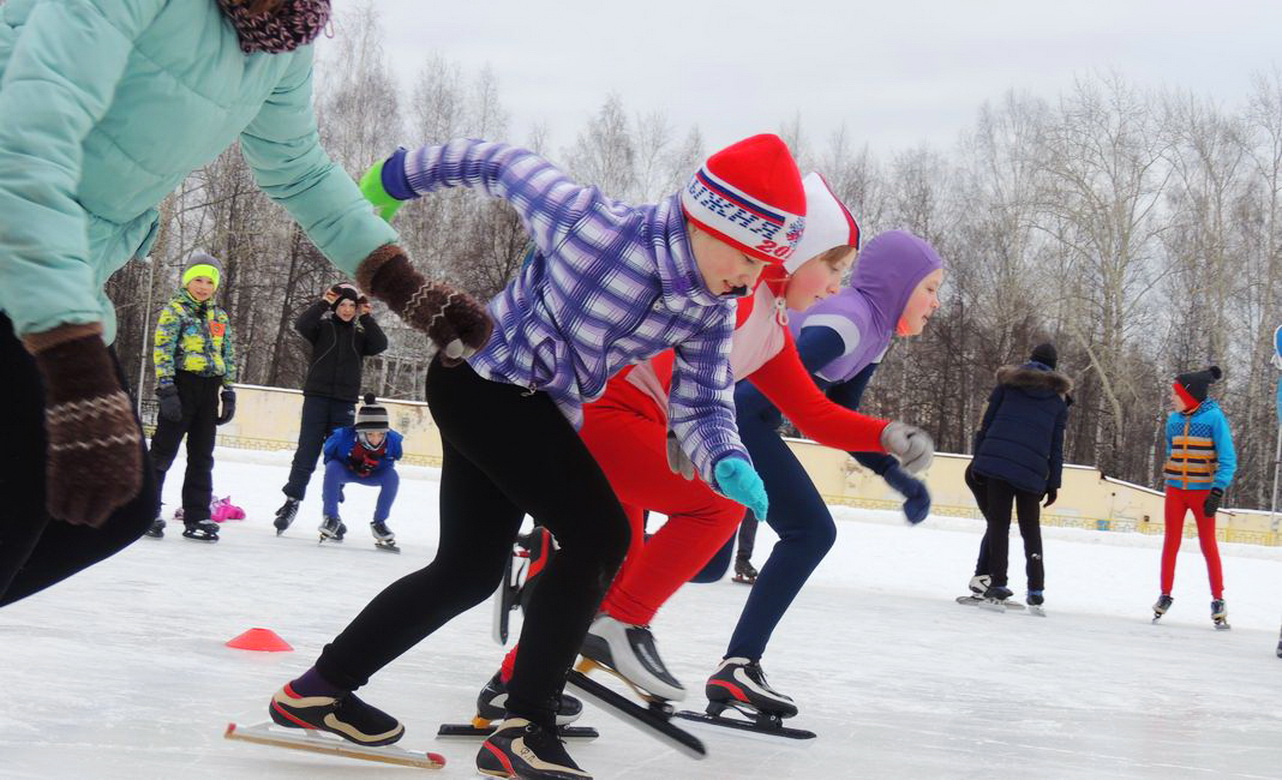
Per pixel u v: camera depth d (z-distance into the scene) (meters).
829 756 3.36
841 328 4.12
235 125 2.16
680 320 2.78
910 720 4.04
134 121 2.00
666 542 3.22
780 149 2.71
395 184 3.00
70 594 5.00
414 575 2.74
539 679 2.61
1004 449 8.65
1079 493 23.06
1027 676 5.39
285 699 2.65
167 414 7.78
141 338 39.59
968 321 44.88
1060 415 8.69
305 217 2.45
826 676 4.89
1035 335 43.84
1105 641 7.21
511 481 2.65
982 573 8.92
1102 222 42.09
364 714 2.69
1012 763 3.43
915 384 45.06
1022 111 44.97
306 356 42.38
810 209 3.79
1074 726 4.17
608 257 2.70
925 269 4.31
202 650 3.97
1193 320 43.72
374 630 2.66
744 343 3.53
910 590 9.62
